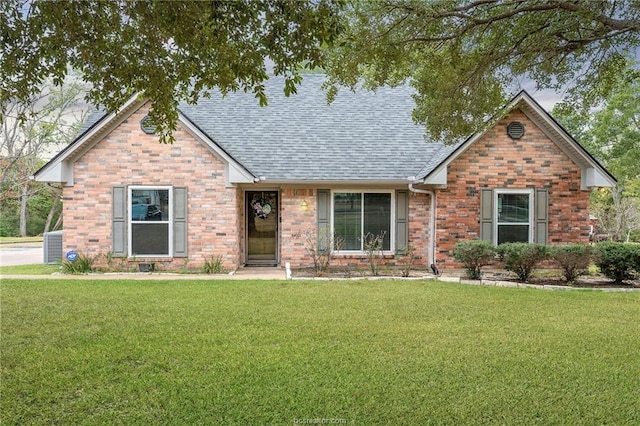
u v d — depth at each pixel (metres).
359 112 16.12
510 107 11.95
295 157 14.09
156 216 13.15
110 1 4.80
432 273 13.02
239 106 15.96
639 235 28.95
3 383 4.87
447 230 13.55
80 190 12.94
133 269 13.03
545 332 6.73
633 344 6.17
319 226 13.98
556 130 13.30
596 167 13.34
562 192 13.72
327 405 4.39
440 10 6.54
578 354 5.77
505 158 13.59
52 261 15.81
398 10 6.57
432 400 4.50
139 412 4.27
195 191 13.18
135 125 13.02
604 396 4.59
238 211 13.66
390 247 14.22
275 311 7.92
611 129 25.55
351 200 14.09
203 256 13.23
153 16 4.75
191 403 4.43
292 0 4.52
